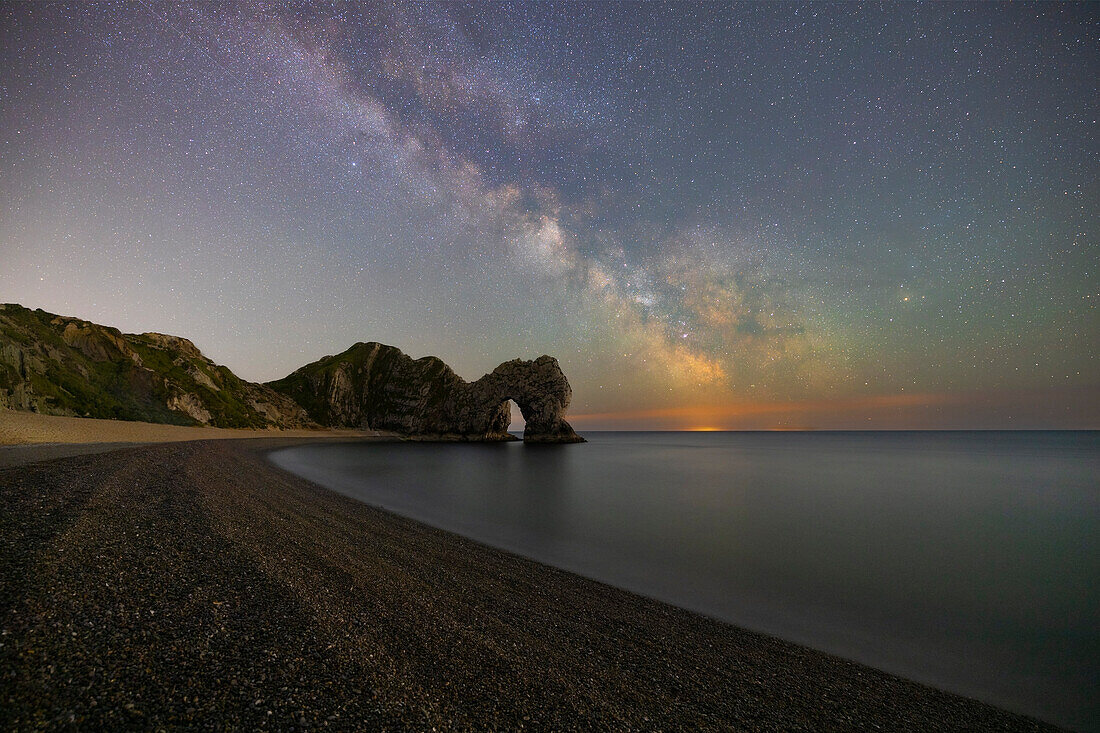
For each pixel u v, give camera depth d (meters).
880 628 12.34
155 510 13.86
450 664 7.39
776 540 22.08
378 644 7.54
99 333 83.38
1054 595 15.14
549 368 132.00
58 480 15.26
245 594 8.45
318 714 5.34
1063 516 29.11
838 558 19.20
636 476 51.41
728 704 7.68
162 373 92.88
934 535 23.67
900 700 8.63
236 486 23.50
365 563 12.70
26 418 40.94
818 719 7.61
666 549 19.98
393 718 5.58
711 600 13.84
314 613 8.13
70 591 6.99
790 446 137.00
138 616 6.75
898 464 69.12
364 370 157.50
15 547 8.26
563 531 23.03
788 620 12.62
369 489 33.44
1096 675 10.01
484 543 19.06
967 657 10.77
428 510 26.61
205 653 6.15
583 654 8.84
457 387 140.12
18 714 4.39
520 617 10.40
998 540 22.80
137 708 4.83
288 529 15.25
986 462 73.50
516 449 104.25
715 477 50.69
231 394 109.12
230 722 4.90
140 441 42.72
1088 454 95.25
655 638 10.27
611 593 13.55
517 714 6.28
